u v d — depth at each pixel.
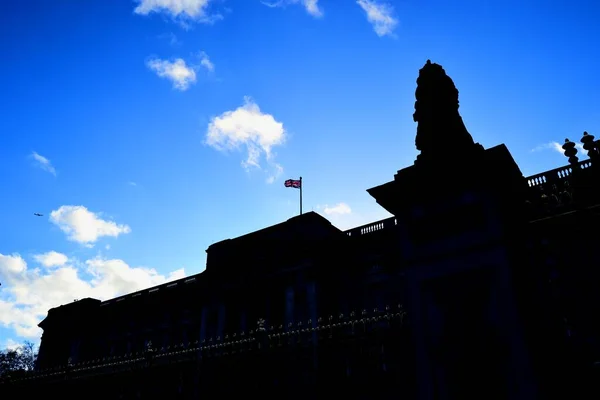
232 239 41.72
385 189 21.50
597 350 15.82
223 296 39.56
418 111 22.30
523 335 16.25
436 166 20.11
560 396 15.62
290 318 33.78
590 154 18.77
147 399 38.34
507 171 19.81
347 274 33.88
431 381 17.64
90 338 51.69
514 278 17.16
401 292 30.75
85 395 43.06
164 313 46.16
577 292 16.67
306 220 37.50
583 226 16.91
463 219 19.38
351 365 27.88
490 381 16.50
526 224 18.28
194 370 36.28
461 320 17.88
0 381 49.97
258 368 31.67
